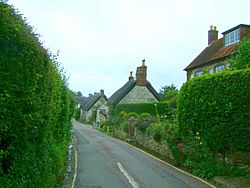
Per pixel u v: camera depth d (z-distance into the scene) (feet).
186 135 50.78
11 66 17.78
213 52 109.70
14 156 19.24
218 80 44.04
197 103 46.88
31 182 22.45
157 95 165.17
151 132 77.10
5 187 17.07
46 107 26.71
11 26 17.26
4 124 16.49
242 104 41.73
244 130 41.60
